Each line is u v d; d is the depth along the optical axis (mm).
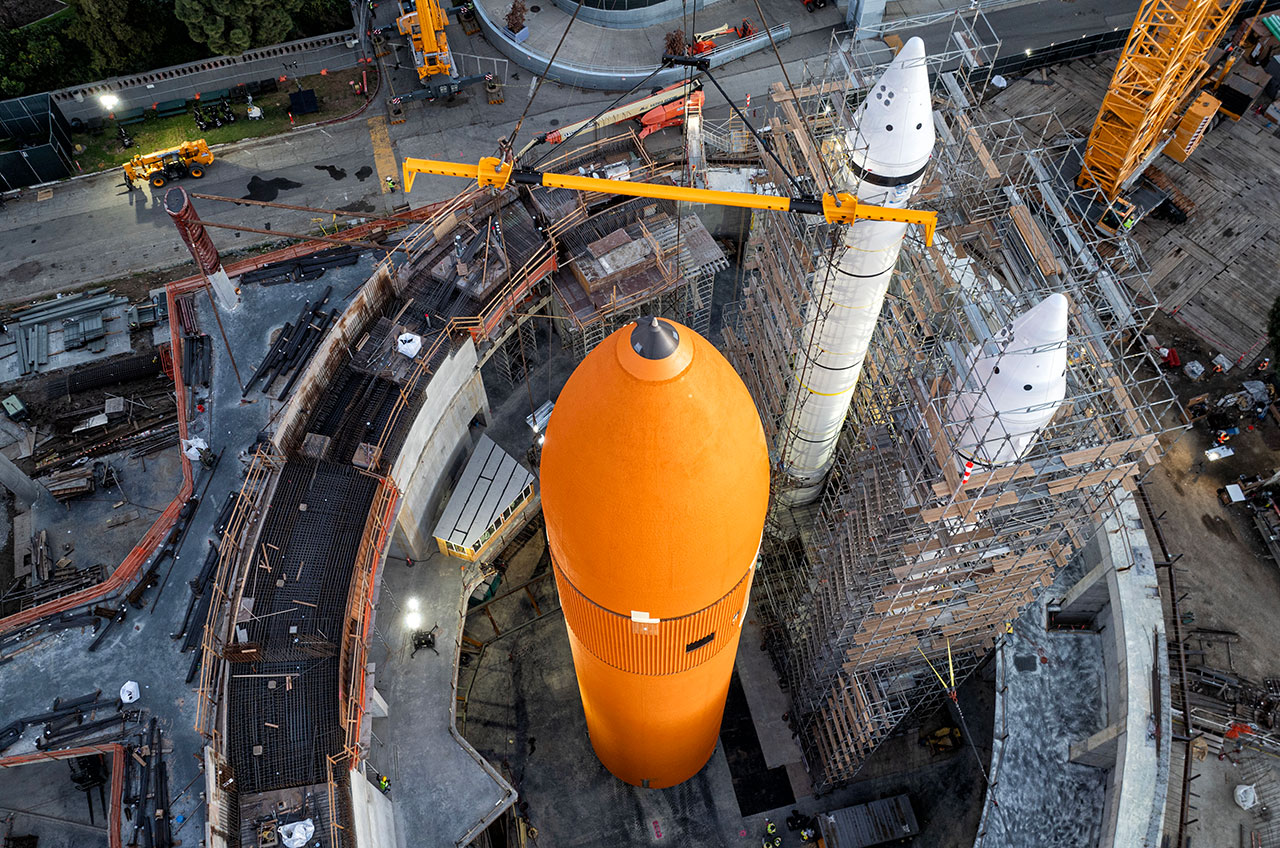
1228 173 83562
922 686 57750
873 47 91312
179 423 57938
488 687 63219
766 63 90438
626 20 92125
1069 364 43750
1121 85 73312
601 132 84562
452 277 62156
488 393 71312
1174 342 74250
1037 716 55438
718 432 28781
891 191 42844
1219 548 65812
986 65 90250
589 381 29203
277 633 49844
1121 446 40125
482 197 66062
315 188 83438
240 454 56781
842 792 59531
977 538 43375
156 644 50938
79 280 78125
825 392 52438
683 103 79188
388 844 49969
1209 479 68312
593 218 65938
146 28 88688
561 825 58781
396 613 59469
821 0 94188
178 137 87188
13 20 92688
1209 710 59969
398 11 96062
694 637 36094
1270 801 56156
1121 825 48500
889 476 45375
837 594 50188
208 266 59125
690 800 59469
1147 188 81000
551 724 61938
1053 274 48594
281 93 89938
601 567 32250
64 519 65688
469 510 60625
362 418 56938
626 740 50031
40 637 51062
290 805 45500
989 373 39781
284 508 53688
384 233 67000
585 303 63875
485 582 64250
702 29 92688
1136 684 51719
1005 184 55438
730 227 77750
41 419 70875
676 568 31438
